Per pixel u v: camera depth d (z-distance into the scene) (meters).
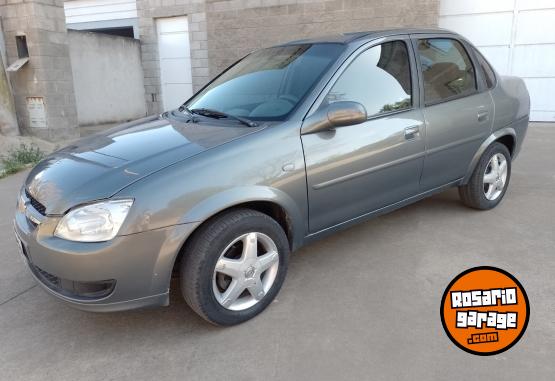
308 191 2.82
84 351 2.52
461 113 3.71
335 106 2.81
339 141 2.93
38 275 2.58
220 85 3.60
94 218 2.25
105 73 10.56
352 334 2.54
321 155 2.85
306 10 9.12
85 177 2.45
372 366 2.28
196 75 10.87
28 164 6.79
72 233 2.27
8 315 2.87
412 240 3.68
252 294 2.69
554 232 3.74
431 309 2.74
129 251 2.26
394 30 3.51
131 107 11.40
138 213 2.26
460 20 8.80
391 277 3.12
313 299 2.89
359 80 3.13
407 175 3.41
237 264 2.56
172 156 2.50
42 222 2.38
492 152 4.07
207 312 2.51
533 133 7.71
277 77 3.24
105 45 10.46
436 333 2.52
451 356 2.33
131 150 2.68
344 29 8.91
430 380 2.18
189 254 2.44
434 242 3.62
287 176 2.70
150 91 11.63
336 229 3.13
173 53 11.20
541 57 8.45
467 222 3.99
